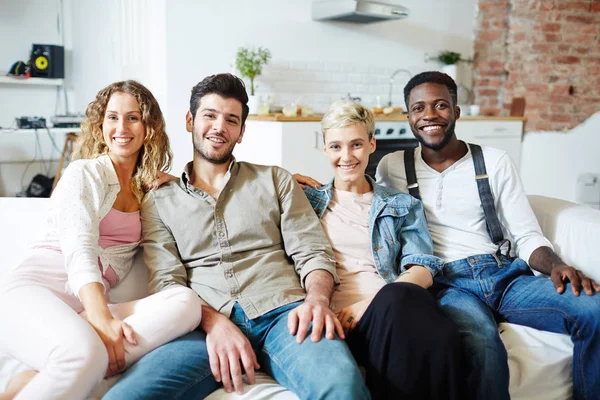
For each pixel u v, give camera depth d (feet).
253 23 13.79
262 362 4.86
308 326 4.66
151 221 5.40
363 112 5.83
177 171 13.24
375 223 5.81
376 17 14.30
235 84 5.43
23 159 16.03
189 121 5.76
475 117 14.75
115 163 5.45
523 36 15.35
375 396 4.62
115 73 15.67
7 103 15.69
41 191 15.21
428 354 4.44
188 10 12.80
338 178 6.02
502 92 16.02
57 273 5.01
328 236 5.82
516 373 5.17
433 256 5.68
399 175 6.49
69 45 16.39
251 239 5.43
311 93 15.02
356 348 4.89
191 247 5.31
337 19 14.70
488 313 5.41
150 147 5.53
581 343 5.05
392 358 4.51
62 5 16.17
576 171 15.61
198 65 13.12
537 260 5.80
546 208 6.74
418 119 6.23
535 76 15.37
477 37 17.03
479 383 4.64
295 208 5.63
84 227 4.85
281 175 5.74
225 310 5.04
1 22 15.39
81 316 4.80
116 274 5.27
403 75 16.56
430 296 4.92
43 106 16.22
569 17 15.11
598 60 15.23
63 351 4.10
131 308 4.80
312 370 4.28
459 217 6.17
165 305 4.65
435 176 6.31
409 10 14.56
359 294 5.50
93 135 5.54
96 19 15.93
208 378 4.49
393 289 4.72
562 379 5.19
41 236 5.29
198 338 4.73
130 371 4.28
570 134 15.46
